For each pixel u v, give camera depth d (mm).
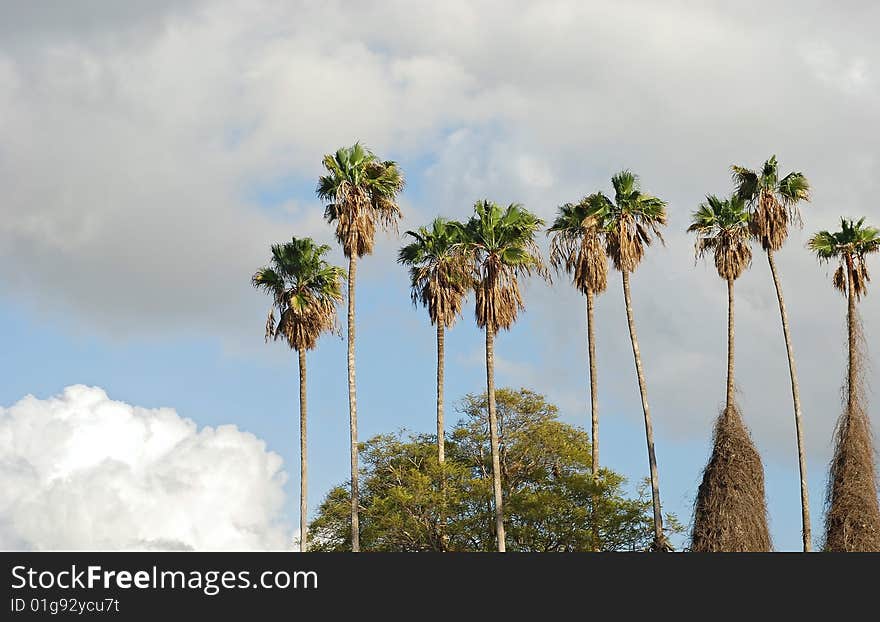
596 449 69375
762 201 60312
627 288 63781
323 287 66812
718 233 62562
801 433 58969
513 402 77125
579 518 65750
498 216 61469
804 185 60750
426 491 68312
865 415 57844
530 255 61344
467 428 76938
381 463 74812
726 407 57469
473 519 67375
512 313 60906
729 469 55750
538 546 66000
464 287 70750
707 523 55312
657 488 61281
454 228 66500
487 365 60312
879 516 56156
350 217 61688
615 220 64625
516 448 75312
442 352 72312
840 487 56812
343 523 73438
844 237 61625
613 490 67688
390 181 62781
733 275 61875
